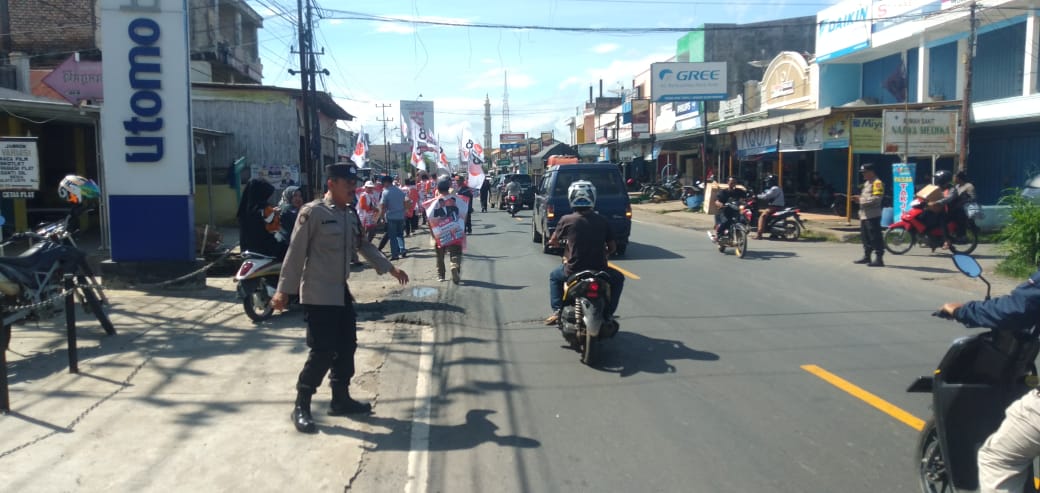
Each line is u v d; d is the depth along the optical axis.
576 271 7.27
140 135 10.67
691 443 5.06
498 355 7.40
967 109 18.00
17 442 4.93
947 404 3.62
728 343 7.75
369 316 9.25
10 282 6.74
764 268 13.25
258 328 8.35
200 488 4.31
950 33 21.88
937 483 3.98
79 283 7.69
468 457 4.86
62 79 15.48
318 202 5.32
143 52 10.61
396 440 5.14
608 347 7.64
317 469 4.61
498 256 15.70
